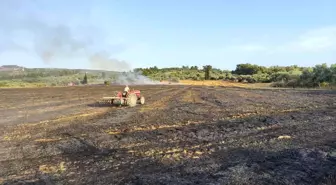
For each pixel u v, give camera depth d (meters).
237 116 11.30
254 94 21.47
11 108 14.90
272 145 7.03
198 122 10.14
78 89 31.77
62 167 5.62
